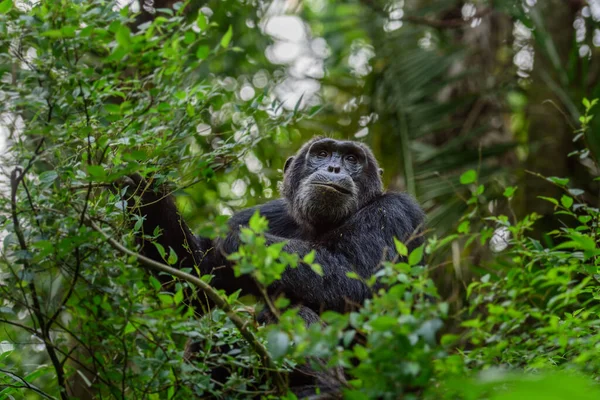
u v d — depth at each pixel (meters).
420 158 18.02
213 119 14.59
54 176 8.41
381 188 14.48
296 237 14.16
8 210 8.26
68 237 8.07
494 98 20.58
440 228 16.44
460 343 9.55
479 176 17.52
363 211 13.32
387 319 6.38
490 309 7.44
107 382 8.51
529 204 17.95
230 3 20.28
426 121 18.92
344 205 13.27
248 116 9.89
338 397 8.62
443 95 21.09
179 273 7.99
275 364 7.90
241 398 8.66
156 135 9.43
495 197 17.30
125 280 8.29
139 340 8.40
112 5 8.87
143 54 8.77
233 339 8.50
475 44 21.47
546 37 18.44
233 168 10.05
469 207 16.81
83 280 8.48
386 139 19.22
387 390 6.57
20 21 8.52
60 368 8.77
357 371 6.56
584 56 17.92
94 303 8.39
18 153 8.49
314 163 14.28
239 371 8.37
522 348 8.24
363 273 12.33
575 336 8.32
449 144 18.17
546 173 18.39
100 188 9.97
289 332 6.85
